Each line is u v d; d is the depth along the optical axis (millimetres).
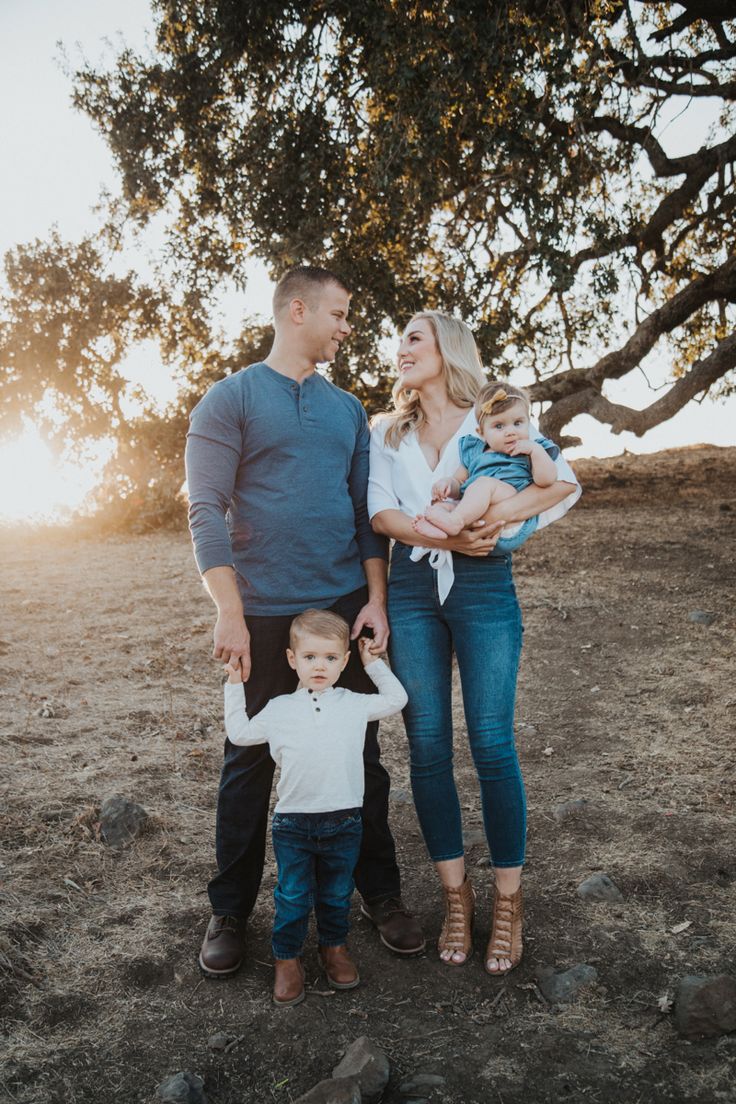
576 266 11891
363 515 2984
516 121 9844
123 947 2854
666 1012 2506
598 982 2652
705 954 2770
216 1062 2344
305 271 2750
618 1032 2436
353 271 11812
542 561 9594
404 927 2859
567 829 3689
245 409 2717
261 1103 2209
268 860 3488
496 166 10898
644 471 17953
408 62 9469
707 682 5531
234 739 2621
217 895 2826
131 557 11336
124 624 7535
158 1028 2477
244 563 2773
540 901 3135
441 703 2791
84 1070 2301
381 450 2947
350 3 9906
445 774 2789
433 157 9734
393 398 3062
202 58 12078
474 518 2607
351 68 11117
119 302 14719
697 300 13391
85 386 14883
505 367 13078
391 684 2711
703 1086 2215
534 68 9844
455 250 13195
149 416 15008
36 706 5344
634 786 4105
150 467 14414
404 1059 2354
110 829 3607
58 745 4660
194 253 14188
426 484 2854
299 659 2611
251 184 11930
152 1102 2174
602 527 11594
